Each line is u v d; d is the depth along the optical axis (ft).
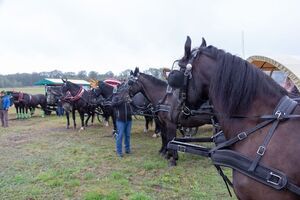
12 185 20.45
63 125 54.65
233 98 8.02
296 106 7.56
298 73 17.85
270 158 7.27
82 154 29.71
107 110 45.47
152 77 28.58
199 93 8.93
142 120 59.52
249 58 21.09
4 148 33.55
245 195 7.64
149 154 29.32
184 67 9.20
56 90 73.72
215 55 8.64
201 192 18.37
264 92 7.95
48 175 22.24
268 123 7.59
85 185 20.24
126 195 18.17
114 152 30.40
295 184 7.04
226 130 8.30
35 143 36.45
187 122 22.88
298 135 7.22
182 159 26.71
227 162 7.86
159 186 19.83
